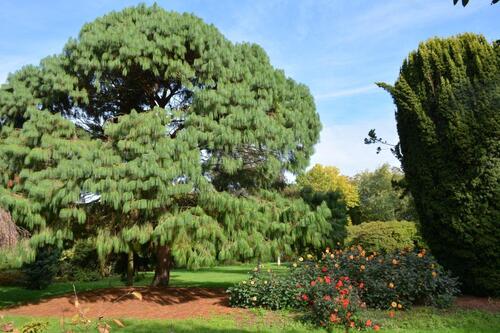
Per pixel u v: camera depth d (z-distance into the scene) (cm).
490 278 836
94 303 977
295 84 1100
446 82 856
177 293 1077
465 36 889
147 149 852
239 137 906
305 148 1076
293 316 779
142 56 962
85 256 1864
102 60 952
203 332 684
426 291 812
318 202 1087
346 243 1416
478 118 823
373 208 3950
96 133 1061
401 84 916
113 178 846
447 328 682
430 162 880
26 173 887
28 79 988
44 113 920
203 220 873
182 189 848
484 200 823
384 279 826
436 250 920
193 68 1011
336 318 695
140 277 1864
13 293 1421
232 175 1024
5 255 841
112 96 1097
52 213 932
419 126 880
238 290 888
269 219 987
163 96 1148
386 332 668
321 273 870
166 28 991
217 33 1052
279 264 2095
